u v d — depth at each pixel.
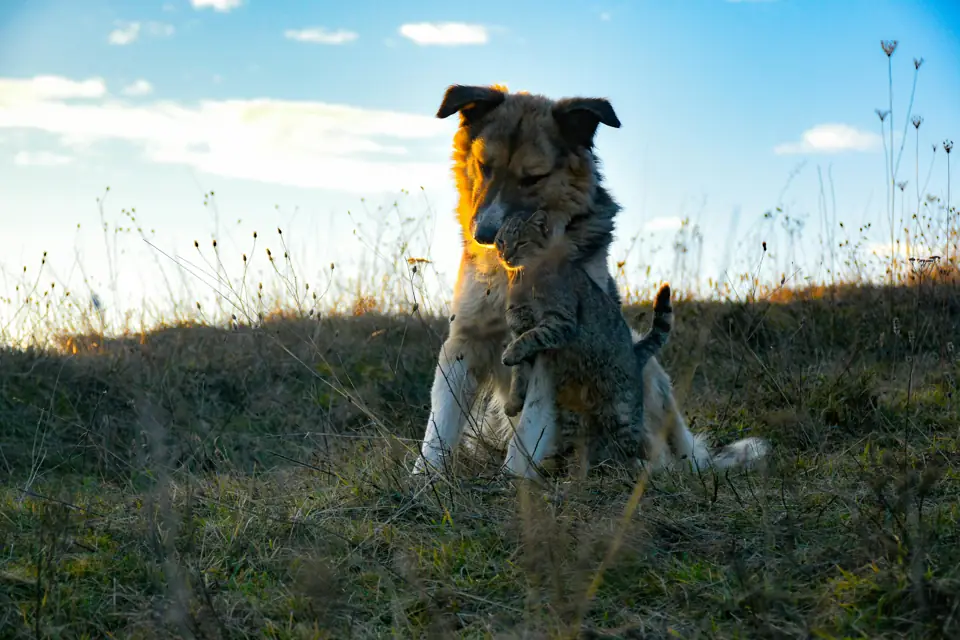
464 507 4.42
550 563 3.64
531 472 5.01
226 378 7.96
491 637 3.25
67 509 4.35
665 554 3.86
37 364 7.59
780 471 4.69
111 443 6.46
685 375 7.50
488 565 3.83
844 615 3.17
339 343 8.50
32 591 3.63
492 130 5.58
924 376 7.04
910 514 3.90
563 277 5.16
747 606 3.31
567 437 5.26
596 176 5.74
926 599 3.17
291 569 3.85
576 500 4.36
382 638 3.32
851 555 3.59
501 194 5.44
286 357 8.30
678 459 5.43
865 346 7.69
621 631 3.25
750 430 6.37
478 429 5.50
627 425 5.25
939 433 5.63
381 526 4.22
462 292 5.54
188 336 8.84
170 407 7.12
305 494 4.81
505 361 4.99
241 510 4.40
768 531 3.83
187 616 3.29
